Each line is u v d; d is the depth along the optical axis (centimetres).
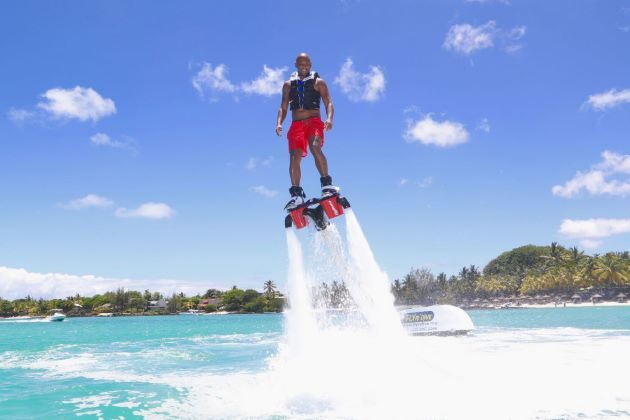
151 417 753
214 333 3516
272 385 949
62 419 755
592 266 12912
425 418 678
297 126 812
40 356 1777
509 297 15625
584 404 736
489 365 1091
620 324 3456
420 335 2102
